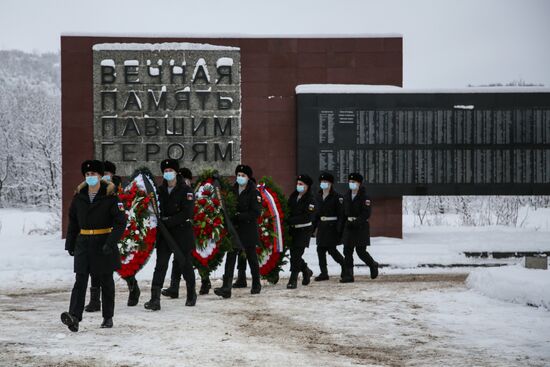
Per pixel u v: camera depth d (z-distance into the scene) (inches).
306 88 818.8
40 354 281.1
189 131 826.2
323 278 586.2
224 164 828.6
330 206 571.5
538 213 1596.9
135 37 834.2
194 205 440.8
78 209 333.4
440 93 817.5
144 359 273.7
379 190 816.9
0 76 3484.3
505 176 819.4
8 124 2491.4
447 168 818.2
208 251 466.0
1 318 377.4
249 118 835.4
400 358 283.3
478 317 377.7
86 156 823.7
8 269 664.4
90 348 293.6
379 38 844.0
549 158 816.9
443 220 1480.1
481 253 745.6
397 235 831.7
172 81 826.2
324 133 813.9
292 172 837.2
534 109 816.9
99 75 821.2
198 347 298.2
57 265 676.1
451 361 277.0
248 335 328.2
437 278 603.5
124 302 446.0
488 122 818.8
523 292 427.2
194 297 420.2
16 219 1786.4
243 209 475.2
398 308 410.9
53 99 2428.6
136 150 823.1
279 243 513.0
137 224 405.4
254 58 837.2
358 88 822.5
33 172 2010.3
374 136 817.5
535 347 303.0
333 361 276.2
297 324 359.3
